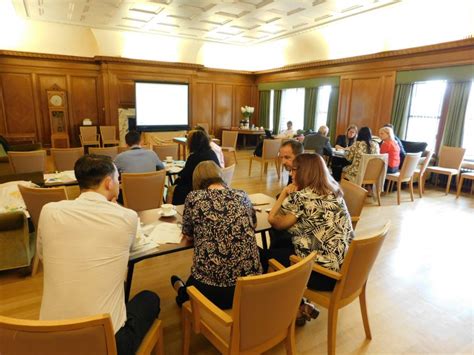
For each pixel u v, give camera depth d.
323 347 1.86
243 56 10.46
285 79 9.57
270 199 2.53
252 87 11.06
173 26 7.34
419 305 2.28
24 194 2.38
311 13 6.01
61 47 7.98
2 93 7.80
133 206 3.03
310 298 1.74
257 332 1.26
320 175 1.76
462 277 2.67
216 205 1.56
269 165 7.67
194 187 1.79
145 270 2.71
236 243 1.52
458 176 5.23
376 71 6.80
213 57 9.97
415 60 6.00
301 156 1.83
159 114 9.21
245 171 6.93
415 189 5.67
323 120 8.67
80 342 0.94
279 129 10.13
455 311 2.22
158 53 8.91
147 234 1.80
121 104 8.82
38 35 7.60
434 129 5.96
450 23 5.41
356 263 1.57
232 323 1.21
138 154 3.38
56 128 8.32
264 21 6.70
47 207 1.22
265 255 1.98
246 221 1.57
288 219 1.76
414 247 3.23
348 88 7.52
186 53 9.28
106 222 1.20
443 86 5.75
